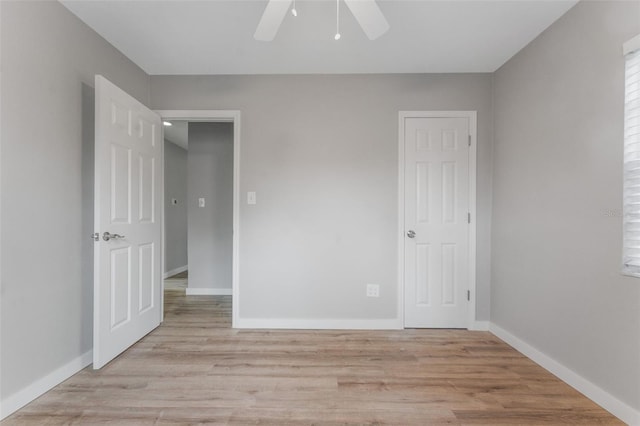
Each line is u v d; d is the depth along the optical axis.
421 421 1.54
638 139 1.53
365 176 2.78
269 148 2.79
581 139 1.84
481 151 2.77
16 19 1.60
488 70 2.72
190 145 4.13
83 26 2.05
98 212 1.97
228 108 2.80
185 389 1.80
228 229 4.09
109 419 1.54
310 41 2.27
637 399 1.50
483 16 1.98
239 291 2.80
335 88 2.78
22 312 1.64
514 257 2.44
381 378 1.94
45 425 1.49
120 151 2.21
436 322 2.80
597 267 1.72
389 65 2.64
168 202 5.25
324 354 2.27
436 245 2.79
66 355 1.91
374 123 2.78
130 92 2.55
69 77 1.94
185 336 2.59
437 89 2.77
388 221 2.79
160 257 2.81
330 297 2.79
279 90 2.79
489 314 2.78
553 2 1.85
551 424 1.54
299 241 2.79
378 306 2.79
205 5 1.89
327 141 2.78
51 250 1.81
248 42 2.29
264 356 2.23
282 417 1.57
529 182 2.28
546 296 2.10
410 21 2.03
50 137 1.81
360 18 1.45
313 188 2.79
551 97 2.07
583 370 1.80
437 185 2.79
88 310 2.10
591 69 1.77
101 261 2.01
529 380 1.94
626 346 1.56
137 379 1.91
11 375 1.58
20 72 1.63
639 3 1.51
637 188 1.53
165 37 2.23
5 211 1.55
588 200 1.79
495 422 1.54
